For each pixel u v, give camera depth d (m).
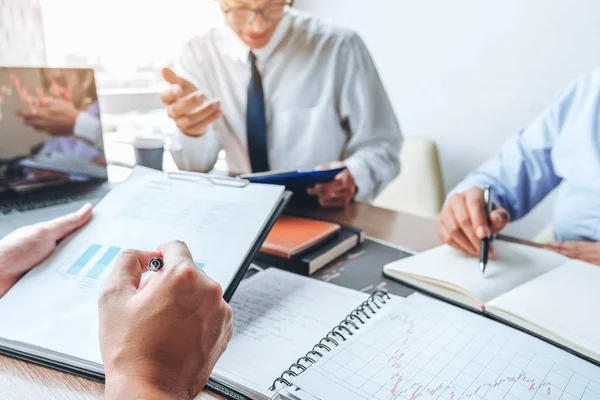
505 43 1.22
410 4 1.34
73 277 0.45
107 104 1.22
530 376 0.36
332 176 0.77
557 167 1.13
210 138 1.23
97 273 0.46
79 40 1.13
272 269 0.57
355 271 0.58
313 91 1.29
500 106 1.27
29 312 0.41
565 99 1.11
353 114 1.32
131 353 0.28
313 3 1.46
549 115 1.14
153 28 1.23
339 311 0.47
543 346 0.41
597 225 1.05
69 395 0.34
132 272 0.35
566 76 1.14
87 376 0.36
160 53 1.25
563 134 1.11
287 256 0.57
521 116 1.24
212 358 0.32
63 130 0.85
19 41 1.01
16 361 0.38
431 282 0.53
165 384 0.28
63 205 0.77
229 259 0.46
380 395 0.33
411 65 1.39
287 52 1.26
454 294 0.51
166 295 0.31
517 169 1.15
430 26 1.32
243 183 0.58
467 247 0.61
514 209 1.15
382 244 0.68
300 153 1.34
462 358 0.38
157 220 0.53
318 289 0.52
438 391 0.34
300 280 0.54
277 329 0.43
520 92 1.23
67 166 0.87
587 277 0.54
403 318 0.45
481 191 0.68
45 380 0.36
